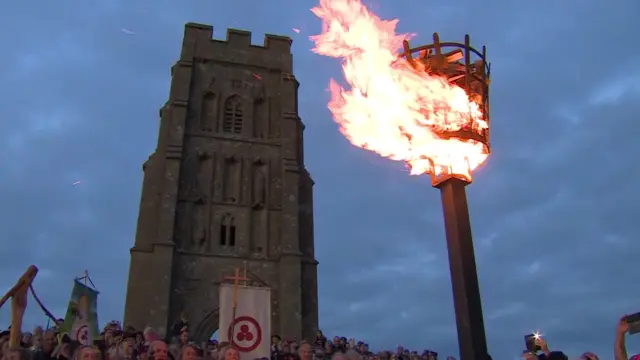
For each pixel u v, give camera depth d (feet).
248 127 137.49
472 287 18.06
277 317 116.16
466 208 19.52
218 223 123.85
